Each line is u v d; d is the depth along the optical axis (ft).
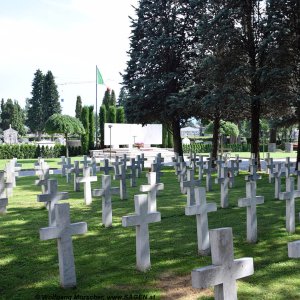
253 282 17.25
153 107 85.20
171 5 85.25
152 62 84.38
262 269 18.84
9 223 28.53
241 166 85.71
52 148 139.74
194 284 10.86
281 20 61.31
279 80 62.59
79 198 39.78
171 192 43.83
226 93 64.85
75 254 21.16
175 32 85.05
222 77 67.62
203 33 67.72
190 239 23.99
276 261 20.03
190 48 84.64
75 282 16.83
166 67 85.71
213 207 21.34
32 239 24.20
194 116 84.23
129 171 67.00
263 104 67.36
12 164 50.60
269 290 16.43
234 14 65.87
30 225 27.89
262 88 64.90
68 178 54.80
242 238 24.29
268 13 61.77
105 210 26.99
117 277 17.90
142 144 137.28
